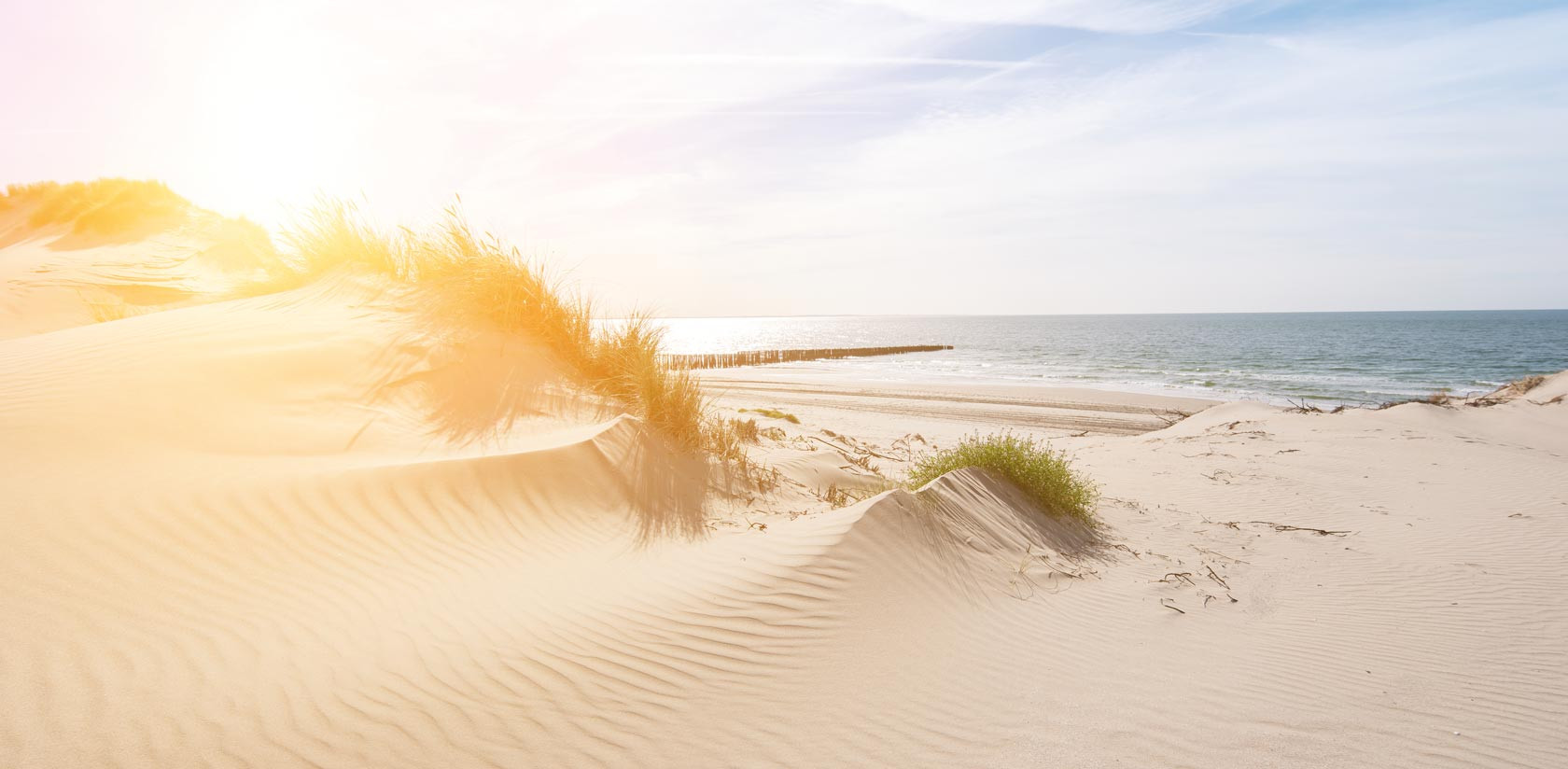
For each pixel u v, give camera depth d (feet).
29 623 10.82
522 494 18.60
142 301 57.77
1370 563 22.58
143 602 11.89
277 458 17.84
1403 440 42.83
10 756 8.50
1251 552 23.81
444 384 24.09
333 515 15.65
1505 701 13.88
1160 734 12.22
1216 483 34.12
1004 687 13.61
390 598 13.58
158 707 9.72
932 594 16.96
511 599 14.39
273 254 33.78
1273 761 11.55
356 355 24.02
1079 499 26.17
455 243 30.50
